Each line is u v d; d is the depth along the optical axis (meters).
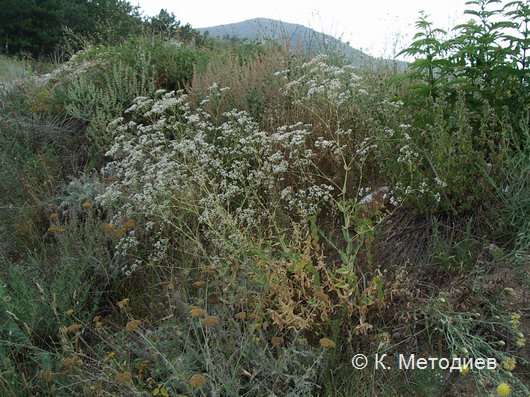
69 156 6.37
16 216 5.11
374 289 3.15
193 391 2.67
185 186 4.07
